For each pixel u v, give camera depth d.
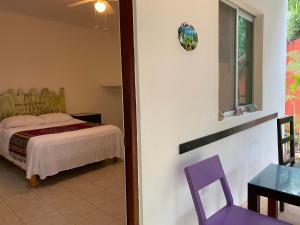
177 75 1.84
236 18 2.87
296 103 4.94
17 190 3.30
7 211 2.73
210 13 2.15
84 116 5.38
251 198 1.87
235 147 2.71
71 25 5.49
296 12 5.08
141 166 1.62
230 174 2.64
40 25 5.02
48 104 5.18
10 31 4.64
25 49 4.85
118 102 6.50
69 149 3.67
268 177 1.99
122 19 1.54
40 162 3.39
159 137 1.73
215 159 1.94
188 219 2.04
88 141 3.91
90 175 3.85
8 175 3.89
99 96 6.09
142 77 1.58
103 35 6.09
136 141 1.59
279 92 3.93
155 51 1.65
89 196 3.10
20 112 4.82
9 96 4.66
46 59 5.15
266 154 3.57
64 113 5.22
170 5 1.74
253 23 3.29
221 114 2.51
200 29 2.04
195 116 2.04
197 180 1.71
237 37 2.91
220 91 2.73
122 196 3.08
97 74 6.03
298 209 2.79
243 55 3.15
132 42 1.53
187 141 1.96
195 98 2.03
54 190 3.30
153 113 1.67
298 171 2.12
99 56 6.04
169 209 1.84
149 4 1.59
